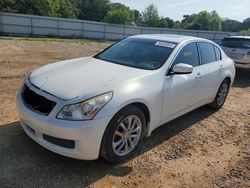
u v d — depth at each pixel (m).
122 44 5.01
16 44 17.22
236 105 6.76
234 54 10.34
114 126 3.33
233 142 4.66
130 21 52.69
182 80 4.38
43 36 35.03
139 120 3.70
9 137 4.03
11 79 7.41
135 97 3.48
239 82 9.66
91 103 3.14
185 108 4.73
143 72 3.93
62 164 3.50
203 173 3.65
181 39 4.89
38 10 51.16
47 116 3.17
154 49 4.55
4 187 3.00
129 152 3.72
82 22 37.16
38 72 4.04
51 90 3.33
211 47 5.55
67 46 18.97
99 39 38.16
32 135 3.47
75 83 3.45
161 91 3.94
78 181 3.22
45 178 3.21
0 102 5.44
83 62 4.46
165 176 3.50
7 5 46.53
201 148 4.33
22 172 3.28
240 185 3.46
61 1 65.75
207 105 6.10
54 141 3.26
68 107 3.10
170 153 4.07
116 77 3.66
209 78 5.18
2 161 3.45
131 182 3.30
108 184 3.22
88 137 3.10
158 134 4.65
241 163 3.99
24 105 3.50
